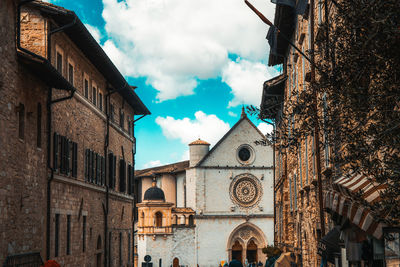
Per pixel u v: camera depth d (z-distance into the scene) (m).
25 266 19.92
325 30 8.81
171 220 82.06
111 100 39.28
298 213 30.70
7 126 18.78
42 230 22.94
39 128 23.03
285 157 40.53
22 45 24.05
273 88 40.22
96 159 33.84
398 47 6.70
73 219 28.27
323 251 17.81
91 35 28.61
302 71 25.81
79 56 30.33
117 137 40.94
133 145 47.69
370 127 7.07
